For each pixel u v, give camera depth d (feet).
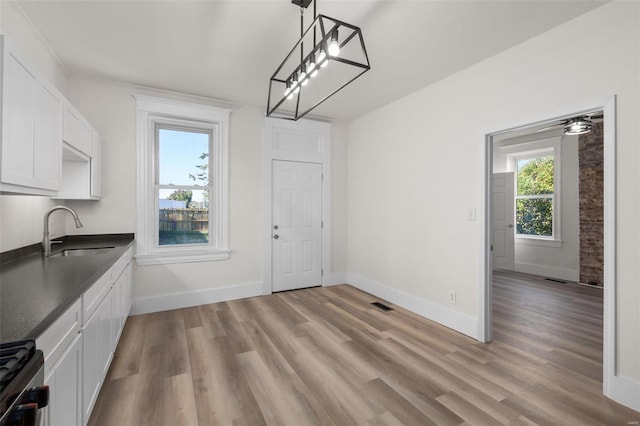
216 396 6.12
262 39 7.72
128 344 8.36
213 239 12.48
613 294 6.08
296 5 6.35
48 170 5.52
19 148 4.47
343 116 14.35
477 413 5.63
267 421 5.43
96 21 6.92
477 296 8.91
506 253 18.30
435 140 10.35
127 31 7.33
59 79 9.02
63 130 6.30
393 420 5.45
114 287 7.11
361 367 7.23
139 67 9.25
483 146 8.75
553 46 7.15
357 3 6.30
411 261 11.38
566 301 12.32
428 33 7.38
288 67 9.25
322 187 14.75
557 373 7.00
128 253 9.39
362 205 14.28
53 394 3.56
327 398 6.07
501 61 8.29
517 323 10.00
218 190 12.33
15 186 4.50
